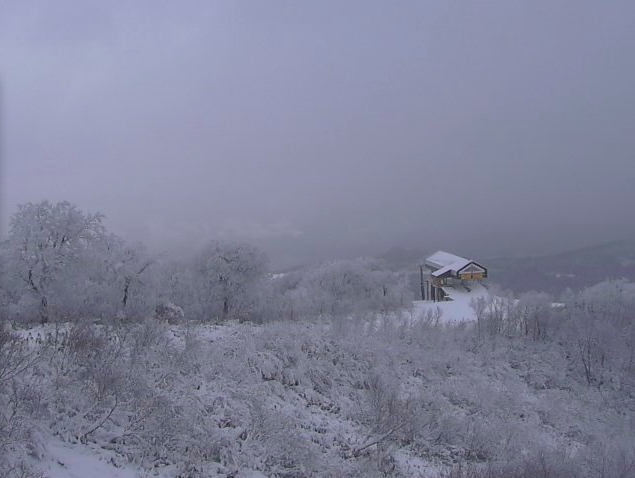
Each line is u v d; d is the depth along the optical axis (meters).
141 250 37.25
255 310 47.44
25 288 28.84
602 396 31.14
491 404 24.48
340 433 17.80
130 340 18.38
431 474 16.25
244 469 13.15
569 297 52.62
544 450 18.36
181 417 13.80
